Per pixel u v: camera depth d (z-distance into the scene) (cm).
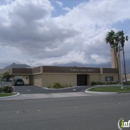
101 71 4653
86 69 4416
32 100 1800
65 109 1189
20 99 1938
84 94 2494
